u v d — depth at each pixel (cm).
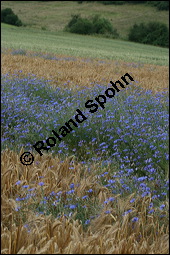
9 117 870
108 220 429
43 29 9738
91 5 13562
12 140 746
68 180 539
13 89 1170
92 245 364
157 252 368
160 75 2056
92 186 528
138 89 1419
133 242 387
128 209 459
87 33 9394
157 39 8444
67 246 367
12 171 544
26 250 341
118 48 5922
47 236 380
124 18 11325
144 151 696
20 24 10094
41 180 529
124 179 547
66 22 11194
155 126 835
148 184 548
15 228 388
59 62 2297
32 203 462
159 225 444
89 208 475
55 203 474
